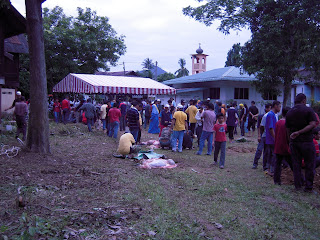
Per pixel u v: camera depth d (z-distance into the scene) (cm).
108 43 2773
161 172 732
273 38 1664
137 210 469
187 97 2752
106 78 2050
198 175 725
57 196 506
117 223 413
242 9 1731
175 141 1070
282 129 662
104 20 2831
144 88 1995
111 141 1238
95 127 1661
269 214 498
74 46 2552
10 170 641
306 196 601
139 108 1128
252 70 1764
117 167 754
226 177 725
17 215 414
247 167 855
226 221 454
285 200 570
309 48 1612
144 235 385
